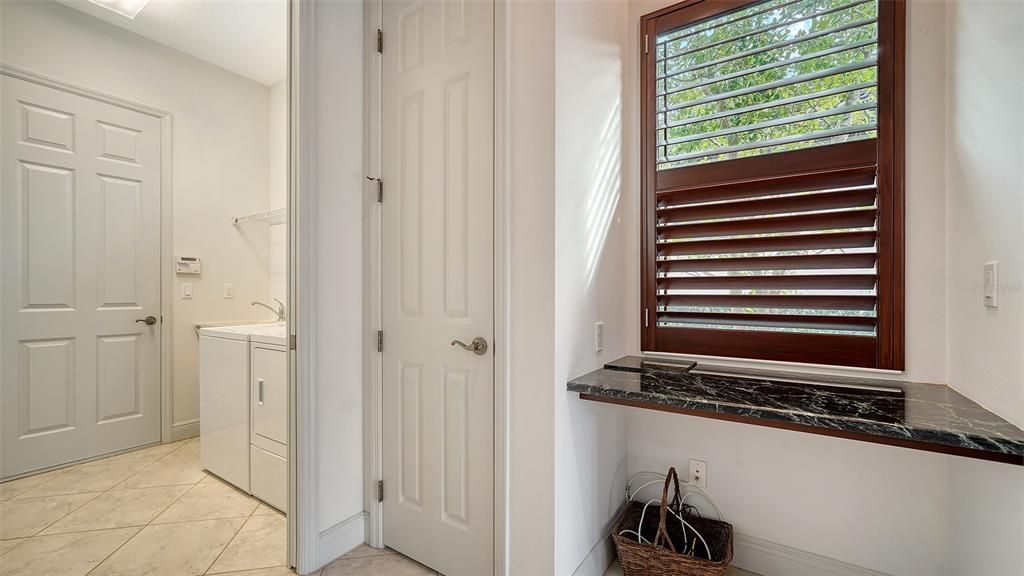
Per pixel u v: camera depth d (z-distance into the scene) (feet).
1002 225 3.42
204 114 10.77
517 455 4.86
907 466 4.79
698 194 5.98
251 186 11.67
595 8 5.48
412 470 5.86
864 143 5.02
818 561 5.22
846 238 5.07
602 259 5.68
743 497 5.68
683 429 6.06
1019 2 3.15
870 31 5.01
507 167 4.93
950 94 4.44
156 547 6.16
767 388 4.64
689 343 6.06
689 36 6.07
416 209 5.82
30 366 8.41
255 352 7.50
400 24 6.01
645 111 6.34
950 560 4.55
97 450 9.20
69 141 8.84
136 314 9.72
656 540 5.03
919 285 4.73
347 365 6.10
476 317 5.23
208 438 8.55
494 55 5.05
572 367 4.92
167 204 10.16
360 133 6.31
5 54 8.07
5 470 8.13
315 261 5.65
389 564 5.79
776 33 5.56
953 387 4.45
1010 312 3.30
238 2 8.63
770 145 5.49
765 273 5.58
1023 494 3.20
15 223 8.23
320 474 5.72
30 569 5.66
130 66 9.60
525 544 4.81
